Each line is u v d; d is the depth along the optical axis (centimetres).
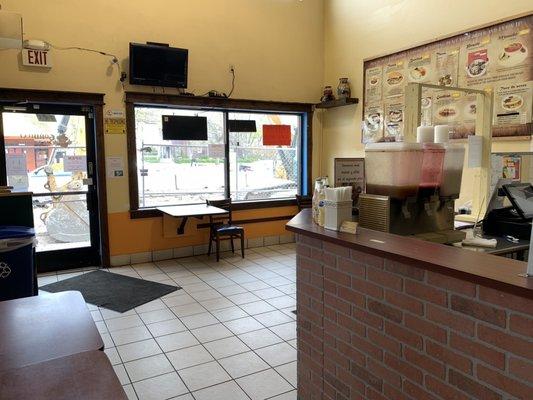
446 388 142
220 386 244
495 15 384
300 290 218
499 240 223
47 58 441
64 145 471
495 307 125
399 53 484
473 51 402
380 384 170
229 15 538
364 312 176
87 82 464
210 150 555
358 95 551
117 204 490
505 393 124
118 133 483
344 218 194
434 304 144
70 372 118
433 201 205
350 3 557
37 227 469
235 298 388
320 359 206
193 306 368
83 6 457
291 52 586
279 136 604
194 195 552
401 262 149
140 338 306
